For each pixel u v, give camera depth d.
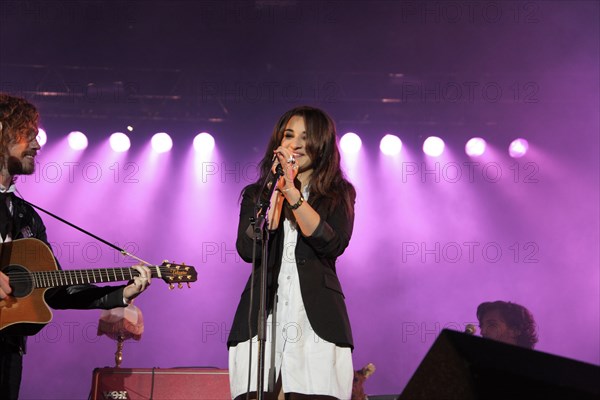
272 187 3.28
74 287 3.99
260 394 3.05
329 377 3.20
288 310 3.28
